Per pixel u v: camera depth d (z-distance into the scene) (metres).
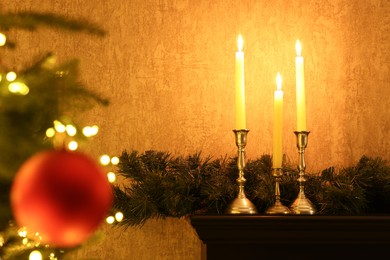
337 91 3.18
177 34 3.19
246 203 2.70
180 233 3.16
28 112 1.73
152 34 3.19
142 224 3.02
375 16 3.18
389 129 3.16
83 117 3.18
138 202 2.85
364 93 3.17
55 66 1.84
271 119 3.18
